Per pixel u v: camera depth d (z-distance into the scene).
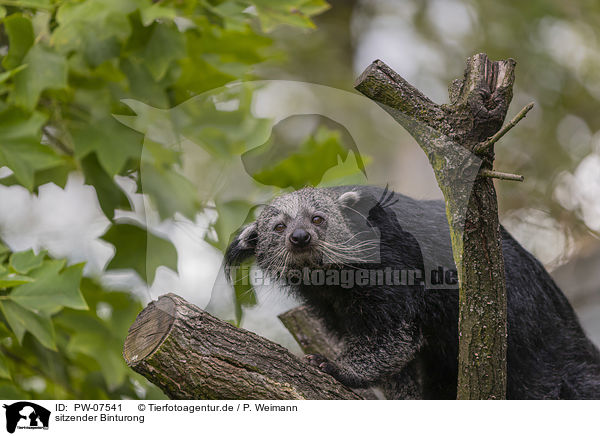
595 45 14.55
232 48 6.26
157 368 4.21
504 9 14.80
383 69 3.98
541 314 6.26
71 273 5.43
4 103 5.41
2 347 6.59
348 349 5.36
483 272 4.13
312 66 12.41
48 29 5.73
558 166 13.19
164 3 5.89
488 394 4.35
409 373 6.17
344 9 14.67
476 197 4.00
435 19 14.93
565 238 12.33
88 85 5.93
